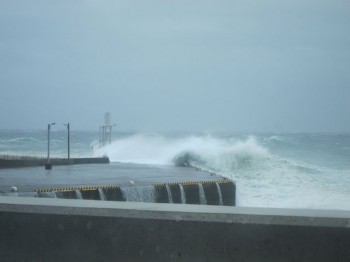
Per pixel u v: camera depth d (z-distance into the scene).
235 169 34.72
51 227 3.34
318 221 3.03
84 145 76.75
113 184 20.23
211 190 22.25
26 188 18.45
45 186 19.23
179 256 3.19
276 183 29.52
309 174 33.06
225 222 3.14
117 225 3.26
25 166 30.30
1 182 20.70
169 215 3.21
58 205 3.35
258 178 31.38
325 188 28.08
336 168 38.19
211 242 3.16
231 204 23.12
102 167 30.73
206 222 3.16
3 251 3.39
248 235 3.11
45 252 3.34
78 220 3.31
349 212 3.17
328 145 73.81
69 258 3.31
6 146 74.19
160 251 3.21
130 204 3.40
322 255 3.03
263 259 3.10
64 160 32.31
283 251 3.07
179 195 21.08
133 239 3.25
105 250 3.27
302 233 3.05
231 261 3.13
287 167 35.06
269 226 3.09
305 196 25.72
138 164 34.38
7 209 3.39
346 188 28.08
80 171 27.27
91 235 3.29
